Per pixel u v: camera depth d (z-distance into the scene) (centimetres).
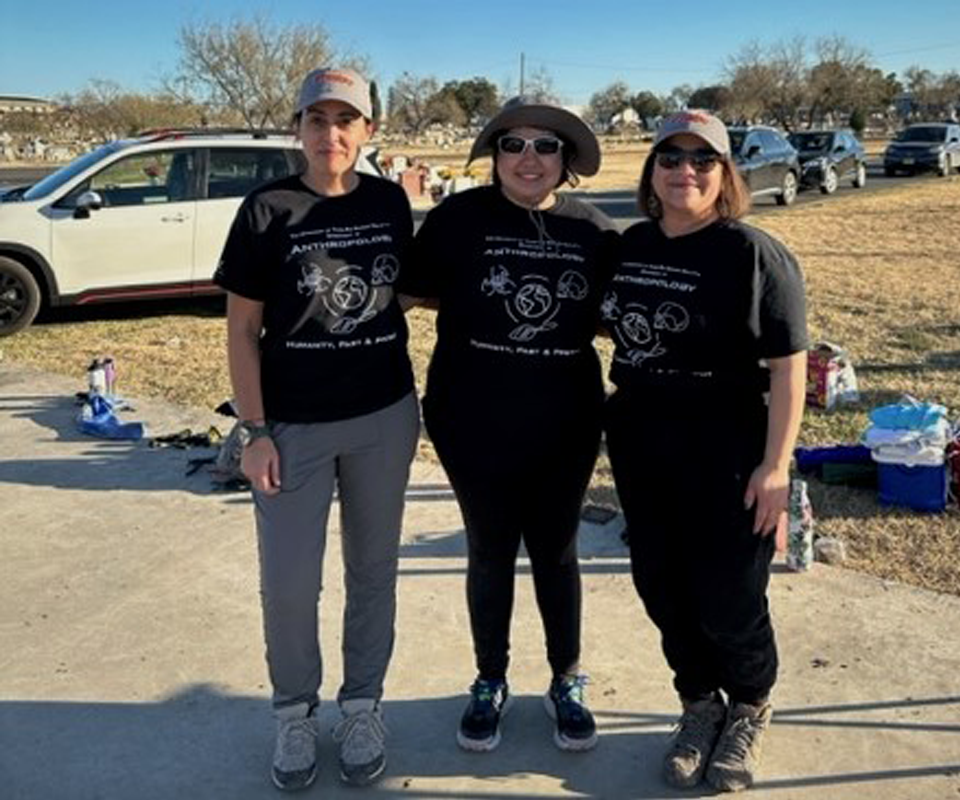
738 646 257
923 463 443
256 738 295
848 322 873
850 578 384
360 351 252
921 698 303
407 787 271
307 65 3778
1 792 271
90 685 323
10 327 879
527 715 302
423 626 357
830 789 263
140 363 780
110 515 469
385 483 266
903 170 2978
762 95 6456
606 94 8894
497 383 257
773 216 1858
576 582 283
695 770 265
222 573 405
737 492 246
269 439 254
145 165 918
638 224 257
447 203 262
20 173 3319
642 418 254
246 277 244
